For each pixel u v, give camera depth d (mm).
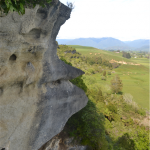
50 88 8547
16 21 5160
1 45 5012
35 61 7070
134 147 19656
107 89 61219
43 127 8414
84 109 17078
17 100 6746
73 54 142750
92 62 139500
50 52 8062
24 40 5723
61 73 8906
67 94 9594
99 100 36500
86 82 56500
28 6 5266
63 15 7883
